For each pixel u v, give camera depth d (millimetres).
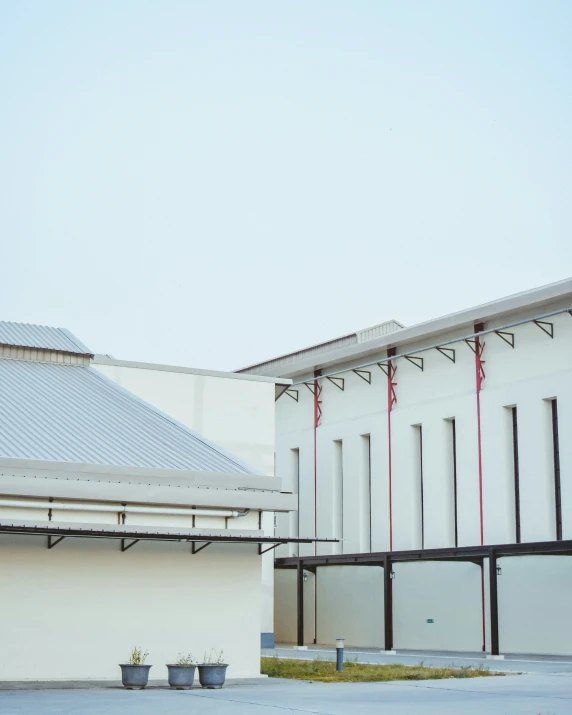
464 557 40906
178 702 19188
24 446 25734
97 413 30750
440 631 45844
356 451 51875
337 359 52844
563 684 24000
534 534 40938
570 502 39625
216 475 26859
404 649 47094
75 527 24031
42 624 24531
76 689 22734
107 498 24984
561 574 40469
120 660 25344
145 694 21406
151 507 25859
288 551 56406
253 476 27484
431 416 47188
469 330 45688
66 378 34375
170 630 26141
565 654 39781
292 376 57625
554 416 41719
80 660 24828
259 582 27656
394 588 49219
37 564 24750
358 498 51219
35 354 35750
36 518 24391
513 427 43531
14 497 24078
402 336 48344
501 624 43000
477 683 24500
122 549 25875
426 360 48156
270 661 32969
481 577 43938
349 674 27500
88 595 25234
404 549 47531
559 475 40625
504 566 43281
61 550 25078
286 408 58344
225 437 38875
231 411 39219
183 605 26438
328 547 52812
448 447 46562
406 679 26203
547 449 41219
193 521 26609
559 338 41125
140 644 25672
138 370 37656
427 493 46781
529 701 19438
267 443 39656
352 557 45969
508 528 42469
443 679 26047
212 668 23375
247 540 26031
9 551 24453
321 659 35844
